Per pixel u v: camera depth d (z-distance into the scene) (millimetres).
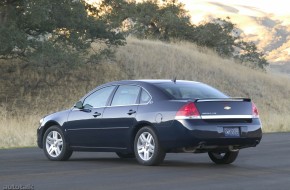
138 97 27531
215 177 22906
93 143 28984
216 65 104875
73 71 85875
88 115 29141
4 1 70125
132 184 21062
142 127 27000
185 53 105125
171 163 28141
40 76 82938
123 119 27609
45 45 68688
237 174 23828
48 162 29125
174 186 20562
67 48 72812
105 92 29172
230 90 99000
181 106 25688
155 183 21297
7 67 83438
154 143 26312
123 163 28266
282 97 102438
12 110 73188
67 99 79312
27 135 44219
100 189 19906
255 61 122625
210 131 25438
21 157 31969
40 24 71812
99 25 77438
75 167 26641
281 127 59781
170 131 25688
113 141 28172
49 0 70312
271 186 20562
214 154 28125
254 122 26656
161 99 26609
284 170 25234
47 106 76500
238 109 26344
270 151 34500
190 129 25281
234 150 26875
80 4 75062
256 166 26875
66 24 73312
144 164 26891
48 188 20172
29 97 77688
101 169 25734
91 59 80000
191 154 32719
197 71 99938
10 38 65688
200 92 27422
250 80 104750
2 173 24438
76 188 20156
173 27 122188
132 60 94812
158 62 97250
